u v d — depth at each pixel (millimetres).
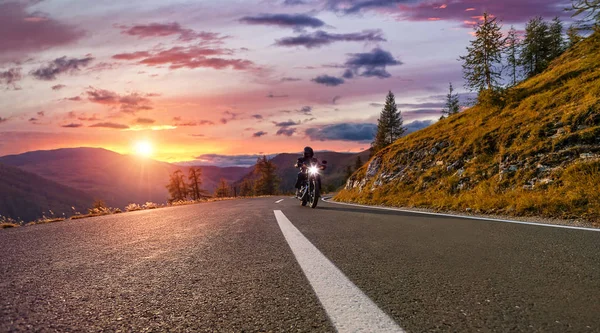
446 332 867
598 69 12672
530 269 1649
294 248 2273
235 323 967
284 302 1148
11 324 984
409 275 1532
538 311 1036
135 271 1700
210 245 2469
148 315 1054
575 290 1268
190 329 929
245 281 1450
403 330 879
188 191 80375
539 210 6285
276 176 85250
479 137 12617
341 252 2127
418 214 5980
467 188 10461
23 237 3305
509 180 9039
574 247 2322
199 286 1391
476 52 19859
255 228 3502
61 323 991
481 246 2373
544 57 40750
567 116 9742
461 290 1282
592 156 7766
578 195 6133
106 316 1050
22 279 1581
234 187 110188
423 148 16500
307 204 8984
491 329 889
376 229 3422
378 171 18844
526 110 12922
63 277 1605
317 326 921
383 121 67625
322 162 8422
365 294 1229
